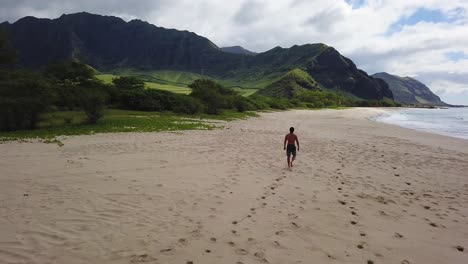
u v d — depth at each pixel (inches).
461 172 487.8
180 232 234.1
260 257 201.9
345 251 215.6
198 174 410.3
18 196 301.1
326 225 259.3
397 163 540.4
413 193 363.6
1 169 400.8
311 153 608.1
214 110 1793.8
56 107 1398.9
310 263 197.6
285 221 263.9
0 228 228.5
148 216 262.8
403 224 269.0
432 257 213.5
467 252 222.7
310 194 342.6
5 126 863.1
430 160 581.3
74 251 199.8
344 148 686.5
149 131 855.7
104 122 1023.6
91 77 2080.5
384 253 215.5
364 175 442.0
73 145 603.2
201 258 197.5
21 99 870.4
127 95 1676.9
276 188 361.1
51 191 320.2
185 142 676.7
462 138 1044.5
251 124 1306.6
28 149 553.0
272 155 569.9
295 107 3855.8
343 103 5689.0
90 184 349.4
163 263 190.1
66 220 247.9
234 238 227.6
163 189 340.2
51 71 2003.0
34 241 210.7
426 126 1653.5
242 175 414.6
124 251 202.4
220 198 317.4
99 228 235.6
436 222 277.3
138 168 431.2
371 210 299.6
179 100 1727.4
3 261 184.4
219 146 641.0
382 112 4015.8
